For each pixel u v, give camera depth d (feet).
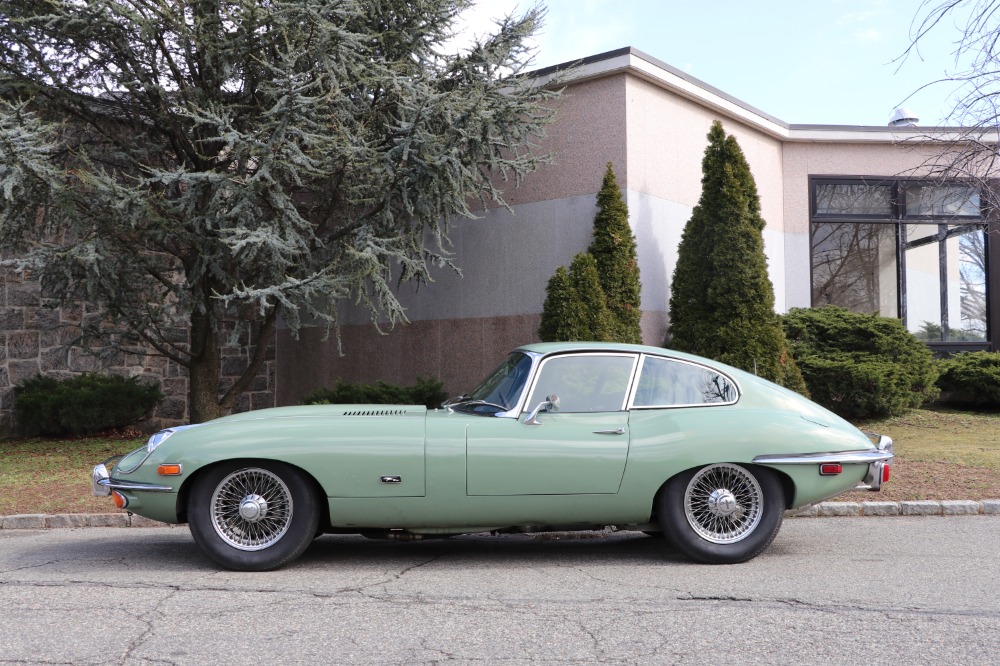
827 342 46.57
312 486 18.48
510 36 36.42
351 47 34.60
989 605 15.40
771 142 53.36
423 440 18.34
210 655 12.79
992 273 55.11
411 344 49.29
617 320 39.17
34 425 43.93
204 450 18.11
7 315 44.88
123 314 37.55
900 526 23.70
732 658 12.60
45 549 21.26
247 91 38.11
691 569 18.52
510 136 36.45
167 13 33.65
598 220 40.19
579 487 18.45
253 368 41.93
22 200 32.89
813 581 17.26
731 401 19.62
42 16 32.30
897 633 13.79
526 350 20.20
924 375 45.21
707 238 40.86
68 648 13.15
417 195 36.22
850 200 55.31
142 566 19.01
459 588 16.80
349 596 16.16
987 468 30.91
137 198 32.48
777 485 19.04
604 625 14.23
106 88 37.14
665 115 44.27
